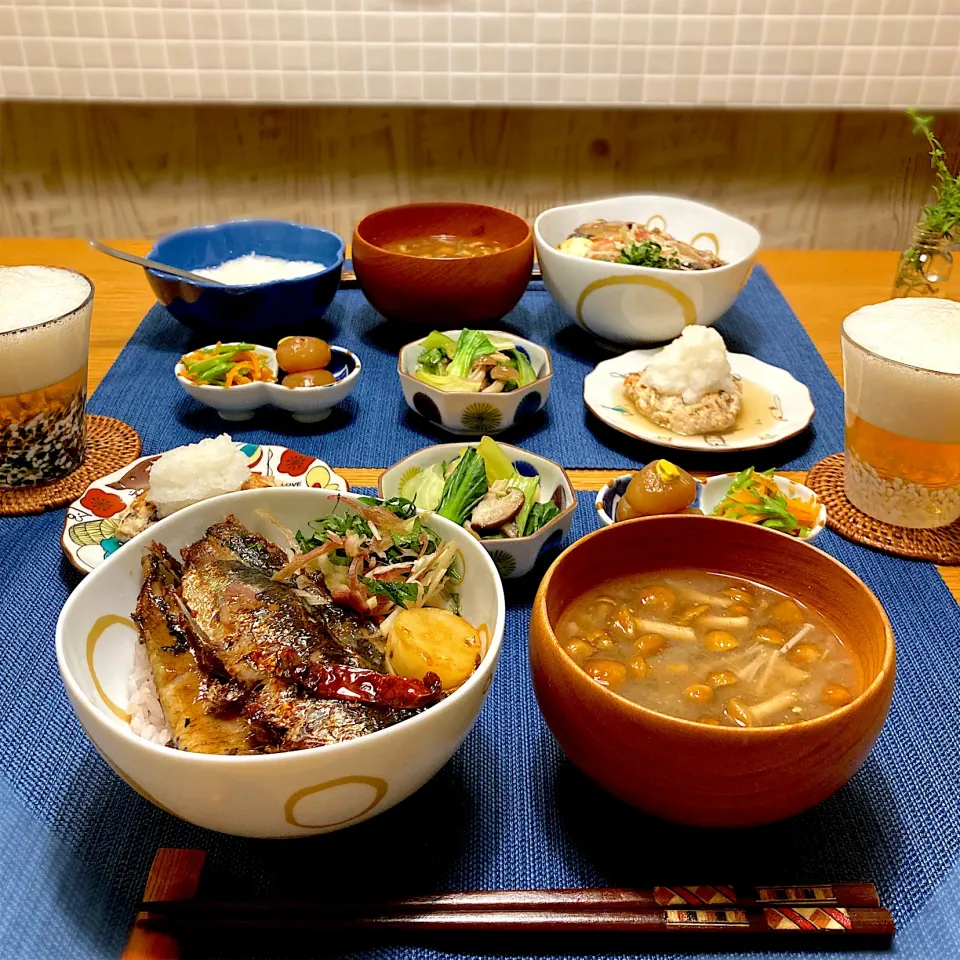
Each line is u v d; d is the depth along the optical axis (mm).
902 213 1083
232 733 316
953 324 490
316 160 1055
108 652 351
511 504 456
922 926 316
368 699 311
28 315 496
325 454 559
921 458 469
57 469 521
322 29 942
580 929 305
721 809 298
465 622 357
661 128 1033
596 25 944
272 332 671
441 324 666
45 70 965
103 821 346
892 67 969
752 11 938
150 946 302
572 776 365
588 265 629
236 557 372
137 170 1060
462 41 951
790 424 566
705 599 373
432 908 309
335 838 339
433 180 1070
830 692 333
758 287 776
